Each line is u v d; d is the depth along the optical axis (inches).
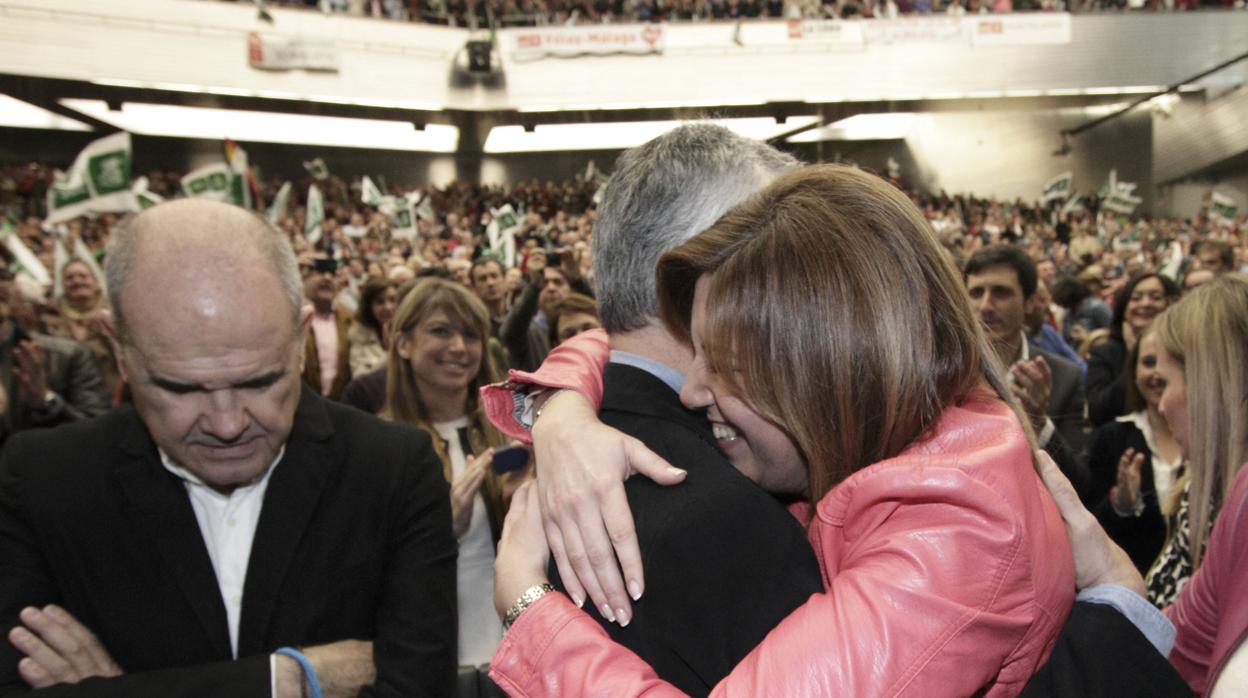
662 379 32.3
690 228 31.9
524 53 521.3
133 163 553.0
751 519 26.5
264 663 37.6
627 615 25.8
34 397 105.4
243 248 35.4
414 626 41.8
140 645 39.5
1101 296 237.6
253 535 41.6
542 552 29.4
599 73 528.7
